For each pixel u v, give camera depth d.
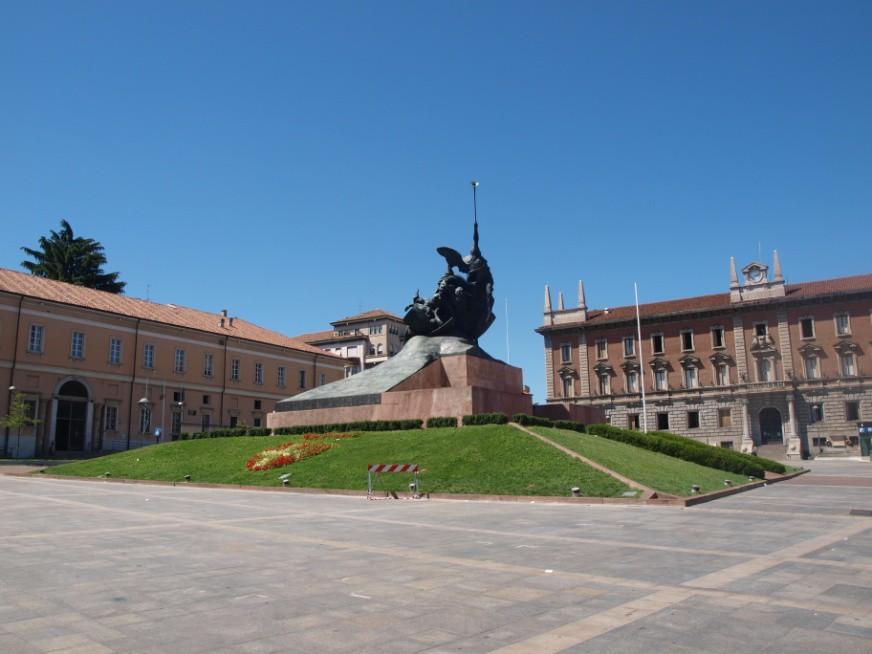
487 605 8.31
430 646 6.76
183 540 13.73
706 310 90.19
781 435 85.69
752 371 87.25
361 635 7.12
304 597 8.75
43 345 60.09
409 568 10.63
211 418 73.75
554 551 12.16
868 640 6.86
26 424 57.81
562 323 101.19
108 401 64.56
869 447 72.06
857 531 14.70
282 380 82.94
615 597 8.67
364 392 36.47
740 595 8.73
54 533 14.78
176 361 71.19
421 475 25.67
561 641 6.88
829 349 83.12
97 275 86.75
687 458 34.59
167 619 7.73
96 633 7.16
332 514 18.64
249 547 12.79
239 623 7.56
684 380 91.62
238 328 81.81
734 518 17.22
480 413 33.34
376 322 128.50
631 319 95.19
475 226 43.47
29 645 6.73
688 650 6.57
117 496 24.98
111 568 10.70
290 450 31.92
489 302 42.44
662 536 13.98
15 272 63.78
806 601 8.41
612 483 22.61
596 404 96.38
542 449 26.53
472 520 17.02
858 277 87.19
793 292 87.31
